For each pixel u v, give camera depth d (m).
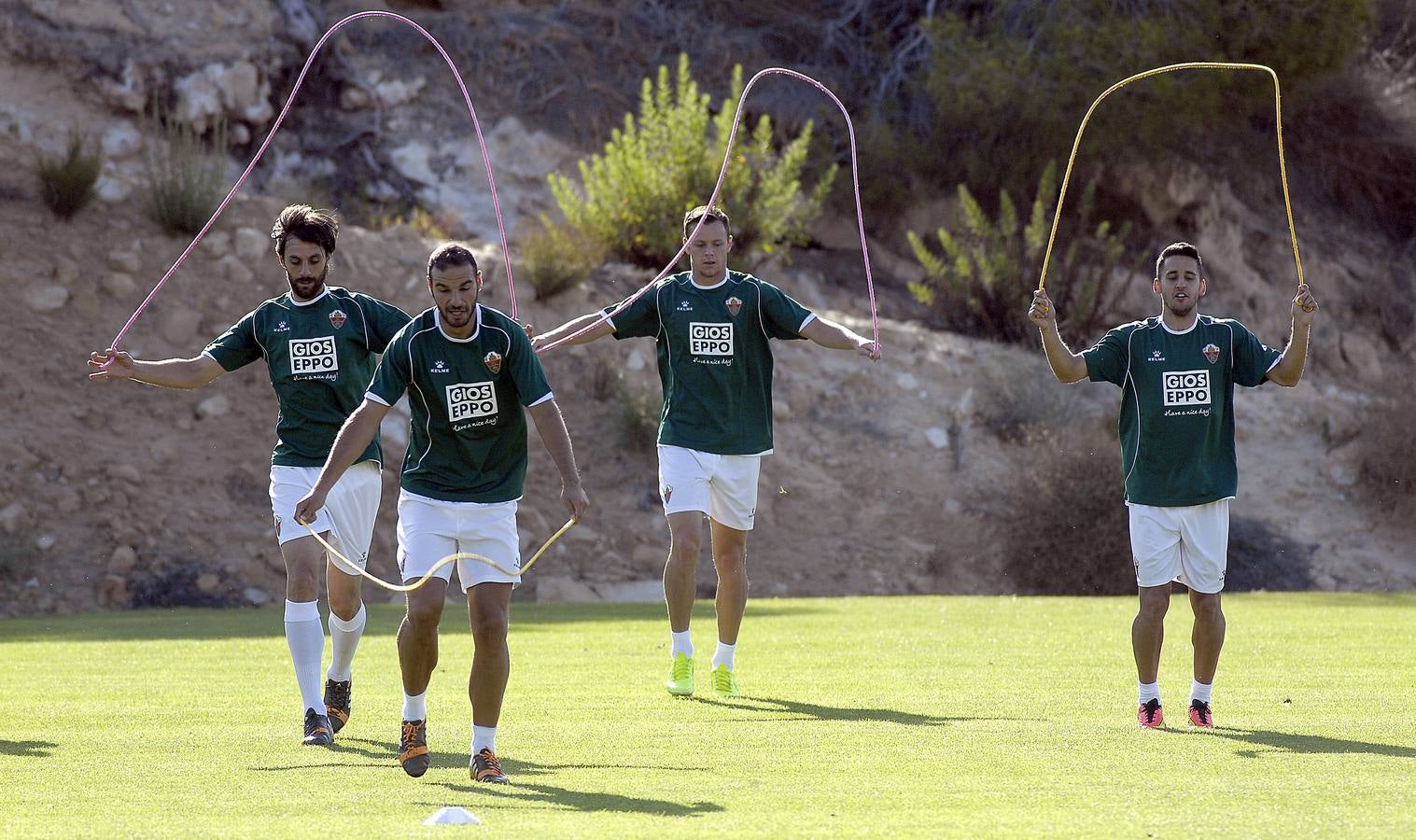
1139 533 25.70
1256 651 38.28
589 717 26.89
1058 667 34.84
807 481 77.44
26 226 74.00
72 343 70.69
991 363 88.31
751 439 31.45
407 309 78.50
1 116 84.00
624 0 112.00
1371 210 119.69
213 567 64.50
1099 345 26.14
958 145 104.94
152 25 91.94
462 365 21.06
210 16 93.88
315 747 23.77
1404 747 22.92
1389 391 89.56
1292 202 116.62
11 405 67.56
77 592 61.66
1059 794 18.89
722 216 31.61
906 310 100.44
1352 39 105.19
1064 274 95.94
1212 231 111.06
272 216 79.00
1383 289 113.56
